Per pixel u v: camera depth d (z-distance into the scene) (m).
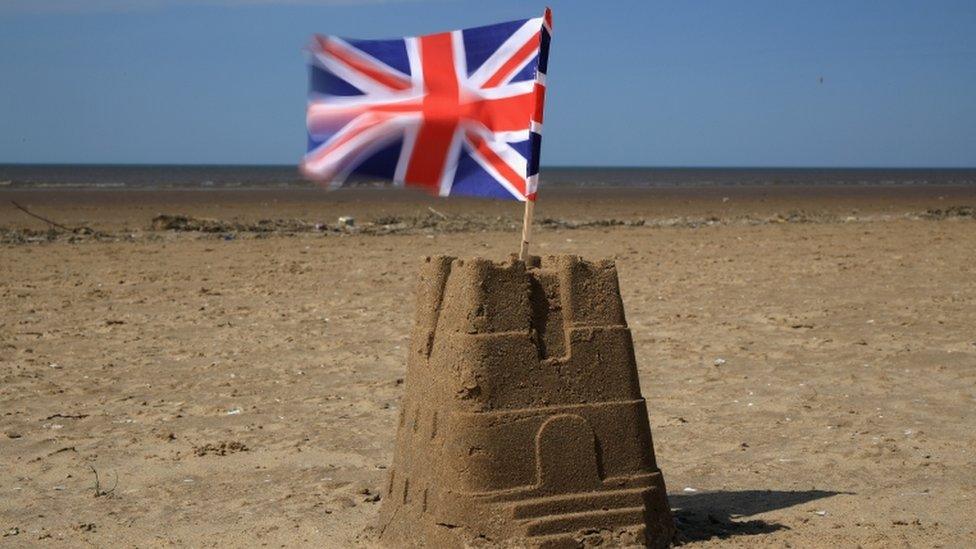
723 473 8.47
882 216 39.72
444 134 6.60
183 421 10.27
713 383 11.65
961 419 9.93
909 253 24.33
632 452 6.38
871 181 125.56
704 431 9.75
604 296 6.49
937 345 13.39
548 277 6.40
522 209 45.75
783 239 28.61
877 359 12.65
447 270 6.50
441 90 6.59
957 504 7.46
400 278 20.28
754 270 21.38
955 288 18.38
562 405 6.23
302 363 12.88
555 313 6.38
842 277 20.12
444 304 6.38
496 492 6.02
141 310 16.75
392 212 41.16
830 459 8.76
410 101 6.59
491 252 25.23
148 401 11.05
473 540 5.98
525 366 6.19
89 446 9.44
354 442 9.46
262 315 16.27
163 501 7.91
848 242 27.47
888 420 9.95
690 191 77.62
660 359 12.95
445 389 6.19
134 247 26.05
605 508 6.21
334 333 14.79
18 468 8.81
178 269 21.72
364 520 7.25
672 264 22.62
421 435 6.37
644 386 11.59
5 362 12.96
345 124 6.61
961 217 38.56
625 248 26.27
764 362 12.66
